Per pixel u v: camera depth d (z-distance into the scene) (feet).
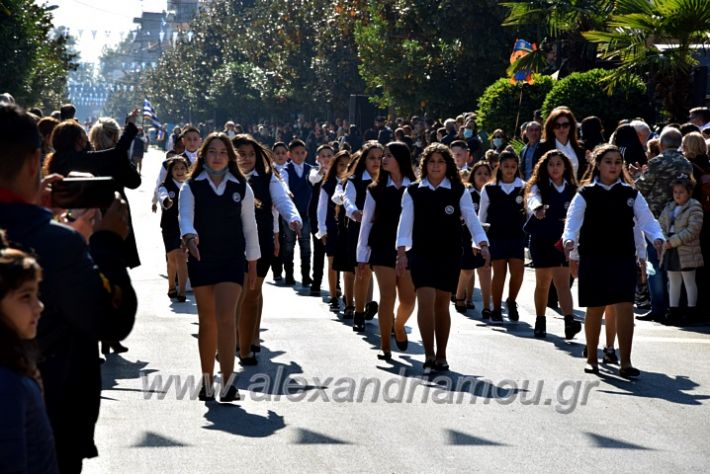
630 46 69.51
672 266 43.04
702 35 68.49
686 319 43.62
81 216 14.21
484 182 47.37
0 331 11.23
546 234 39.60
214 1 329.72
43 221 13.39
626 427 26.55
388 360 34.65
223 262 28.60
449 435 25.36
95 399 15.11
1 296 11.25
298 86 190.49
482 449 24.18
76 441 14.89
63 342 14.12
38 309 11.64
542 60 86.38
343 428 25.82
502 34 113.19
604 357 35.01
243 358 33.60
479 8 112.78
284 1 191.21
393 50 123.95
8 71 123.44
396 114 135.03
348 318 43.24
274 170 36.47
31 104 133.08
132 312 14.38
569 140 47.29
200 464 22.53
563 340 39.32
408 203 32.65
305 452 23.63
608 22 77.10
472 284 46.78
